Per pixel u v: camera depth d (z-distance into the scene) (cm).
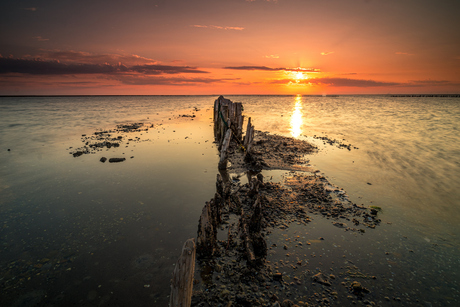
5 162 1422
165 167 1338
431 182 1127
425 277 563
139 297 504
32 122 3212
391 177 1187
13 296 501
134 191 1023
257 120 3628
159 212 848
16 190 1030
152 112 4981
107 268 583
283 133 2452
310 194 988
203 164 1394
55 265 592
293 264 603
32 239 695
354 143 1945
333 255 636
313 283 544
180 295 367
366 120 3525
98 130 2580
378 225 780
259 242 627
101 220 796
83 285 532
